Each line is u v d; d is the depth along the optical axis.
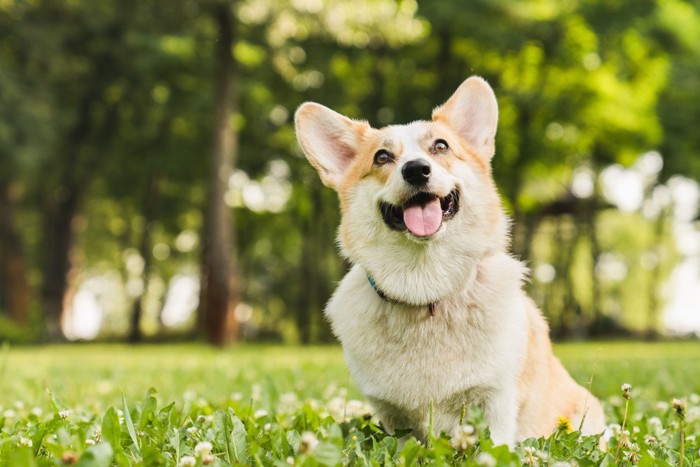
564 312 28.73
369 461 3.03
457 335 3.42
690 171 24.89
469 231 3.66
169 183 27.36
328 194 25.64
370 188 3.79
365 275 3.78
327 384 7.02
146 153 25.06
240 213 28.14
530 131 21.48
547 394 3.85
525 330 3.59
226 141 17.97
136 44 21.45
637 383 7.09
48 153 21.17
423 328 3.45
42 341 24.20
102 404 5.73
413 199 3.57
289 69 21.19
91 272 37.69
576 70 21.11
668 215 30.14
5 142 19.84
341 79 23.03
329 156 4.18
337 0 17.77
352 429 3.78
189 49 20.58
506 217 3.94
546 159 21.59
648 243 44.12
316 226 26.81
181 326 34.56
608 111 21.27
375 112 22.41
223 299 17.78
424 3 19.31
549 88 21.52
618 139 22.38
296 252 33.00
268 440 3.33
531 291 25.56
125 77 23.38
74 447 2.92
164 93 23.28
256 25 17.78
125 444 3.23
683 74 23.66
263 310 34.38
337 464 2.69
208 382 7.50
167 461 2.88
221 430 3.29
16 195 25.72
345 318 3.64
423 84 22.50
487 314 3.45
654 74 22.53
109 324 48.72
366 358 3.53
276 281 34.31
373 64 22.39
